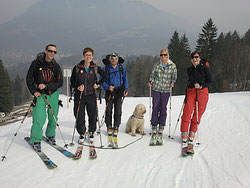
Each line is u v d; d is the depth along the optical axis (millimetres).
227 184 2605
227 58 37719
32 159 3266
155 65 4273
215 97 10953
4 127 6395
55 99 3746
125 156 3459
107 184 2654
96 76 3785
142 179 2770
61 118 6891
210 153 3516
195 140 4176
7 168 2984
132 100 11156
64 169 2992
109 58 4176
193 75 3887
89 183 2670
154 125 4418
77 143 4020
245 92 15609
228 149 3666
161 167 3080
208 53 37969
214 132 4695
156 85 4258
